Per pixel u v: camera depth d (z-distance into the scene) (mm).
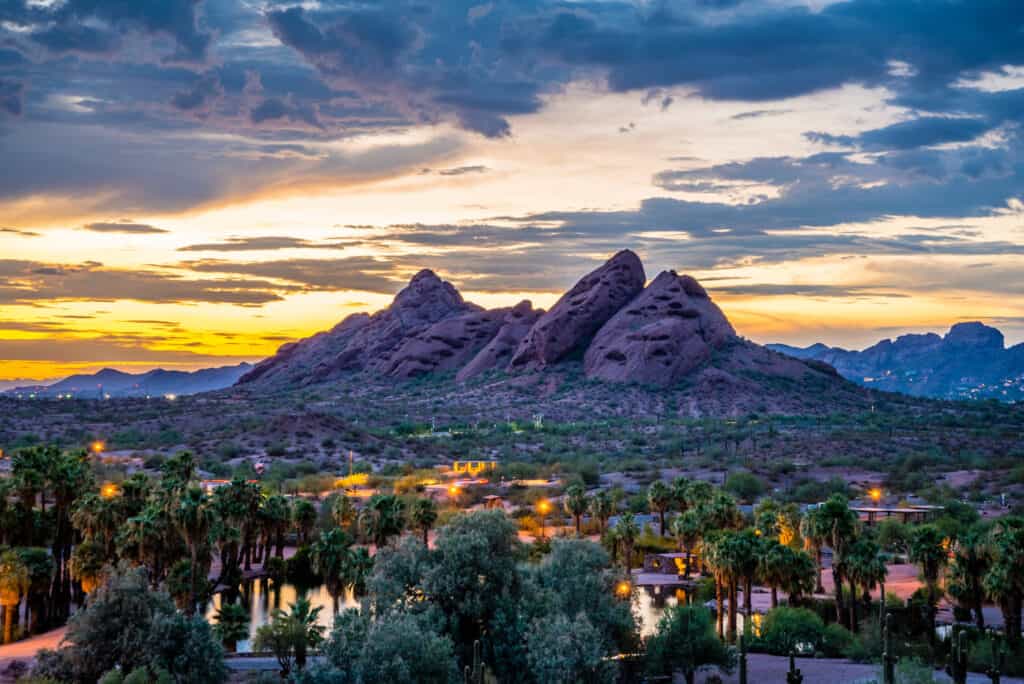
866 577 60625
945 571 63000
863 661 56656
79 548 70562
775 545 62000
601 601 52219
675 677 53281
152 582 67562
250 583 88750
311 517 100188
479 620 50000
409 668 43000
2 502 71438
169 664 46781
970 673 53031
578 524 102562
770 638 60812
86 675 47125
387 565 50938
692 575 87938
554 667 45406
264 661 54219
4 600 64875
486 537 51250
